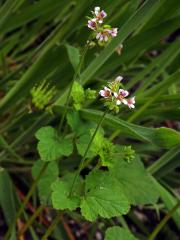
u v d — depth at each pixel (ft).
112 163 0.97
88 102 1.38
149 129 1.02
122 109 1.33
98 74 1.38
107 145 0.97
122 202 0.98
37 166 1.13
